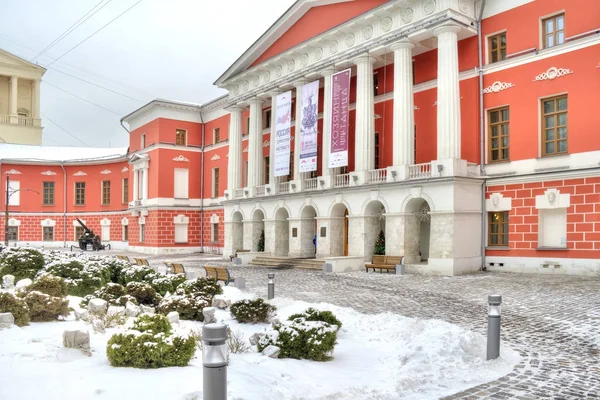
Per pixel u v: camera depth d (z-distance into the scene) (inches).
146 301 493.7
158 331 275.0
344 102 1066.7
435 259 864.9
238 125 1466.5
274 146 1294.3
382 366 310.0
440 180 863.1
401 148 957.2
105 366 253.0
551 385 273.7
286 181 1342.3
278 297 603.2
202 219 1806.1
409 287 700.0
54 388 208.8
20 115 2524.6
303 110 1177.4
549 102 844.0
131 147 1968.5
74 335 276.4
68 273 574.2
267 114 1498.5
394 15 988.6
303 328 323.6
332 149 1086.4
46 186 2207.2
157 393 206.4
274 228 1273.4
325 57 1141.7
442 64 904.3
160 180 1727.4
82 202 2207.2
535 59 853.2
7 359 254.7
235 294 605.6
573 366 312.3
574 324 431.5
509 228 873.5
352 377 282.5
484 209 906.7
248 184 1386.6
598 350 351.9
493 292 623.5
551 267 812.0
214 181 1744.6
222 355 175.8
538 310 498.0
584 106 788.6
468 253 876.6
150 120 1800.0
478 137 929.5
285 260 1128.2
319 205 1132.5
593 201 771.4
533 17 858.1
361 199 1023.6
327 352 332.2
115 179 2128.4
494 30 916.0
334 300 601.3
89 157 2354.8
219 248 1708.9
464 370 302.8
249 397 210.5
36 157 2290.8
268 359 300.2
